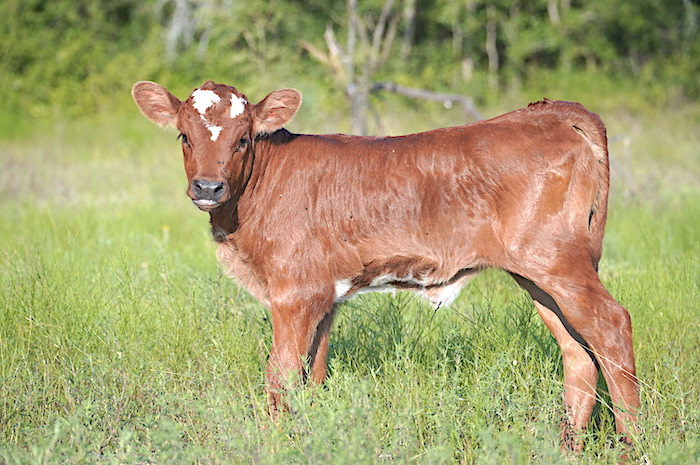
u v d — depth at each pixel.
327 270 11.15
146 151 39.16
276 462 8.80
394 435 9.67
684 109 48.59
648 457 9.69
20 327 12.59
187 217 22.78
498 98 55.31
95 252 18.58
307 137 11.53
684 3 59.72
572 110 10.77
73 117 48.78
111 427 10.52
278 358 10.98
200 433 10.36
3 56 52.50
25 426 10.40
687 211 22.17
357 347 12.62
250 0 50.44
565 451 10.27
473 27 58.09
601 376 11.94
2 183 28.84
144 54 54.88
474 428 9.93
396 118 43.34
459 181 10.73
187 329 13.11
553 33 58.88
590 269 10.42
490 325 12.91
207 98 10.92
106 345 12.39
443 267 11.00
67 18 58.78
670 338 12.60
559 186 10.48
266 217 11.23
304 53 51.03
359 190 11.04
